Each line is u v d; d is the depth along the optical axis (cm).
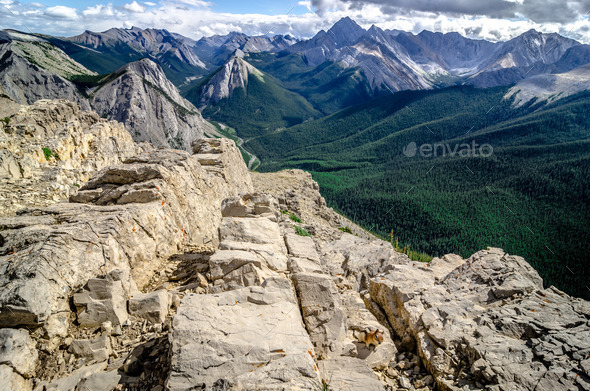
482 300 1235
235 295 973
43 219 1266
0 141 2702
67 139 3338
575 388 823
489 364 909
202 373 721
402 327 1226
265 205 1683
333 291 1119
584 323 1030
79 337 961
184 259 1505
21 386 815
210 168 3066
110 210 1405
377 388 848
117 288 1051
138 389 809
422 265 1723
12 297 865
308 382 709
